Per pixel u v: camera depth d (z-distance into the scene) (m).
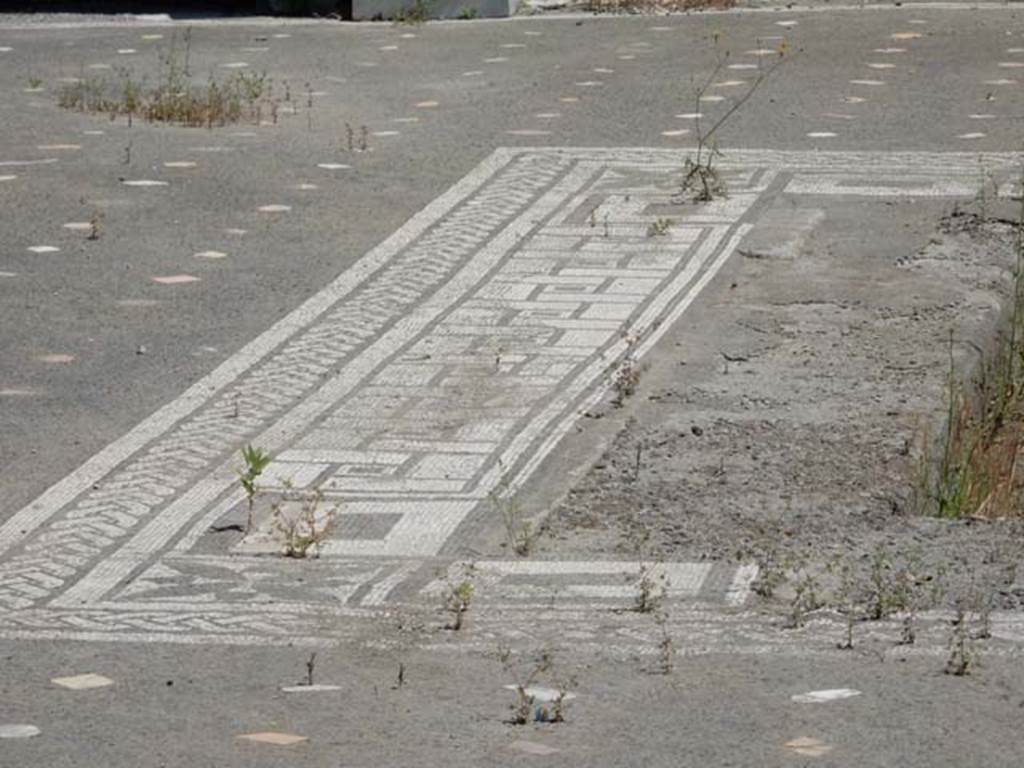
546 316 16.50
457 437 13.68
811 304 16.72
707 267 17.83
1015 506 13.48
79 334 16.05
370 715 8.98
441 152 22.14
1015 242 18.47
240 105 24.39
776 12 29.78
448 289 17.31
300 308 16.80
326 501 12.48
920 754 8.37
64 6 31.69
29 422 14.02
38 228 19.06
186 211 19.77
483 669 9.63
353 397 14.56
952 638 9.91
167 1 31.81
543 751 8.48
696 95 24.56
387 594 10.88
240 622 10.45
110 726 8.87
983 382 15.45
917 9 29.77
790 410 14.12
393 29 29.48
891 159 21.38
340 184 20.83
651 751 8.46
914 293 16.94
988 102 23.89
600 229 19.09
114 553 11.67
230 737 8.70
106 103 24.34
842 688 9.23
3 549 11.77
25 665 9.77
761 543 11.66
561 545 11.72
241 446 13.55
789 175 20.83
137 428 13.91
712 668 9.56
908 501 12.66
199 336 16.03
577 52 27.41
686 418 13.95
